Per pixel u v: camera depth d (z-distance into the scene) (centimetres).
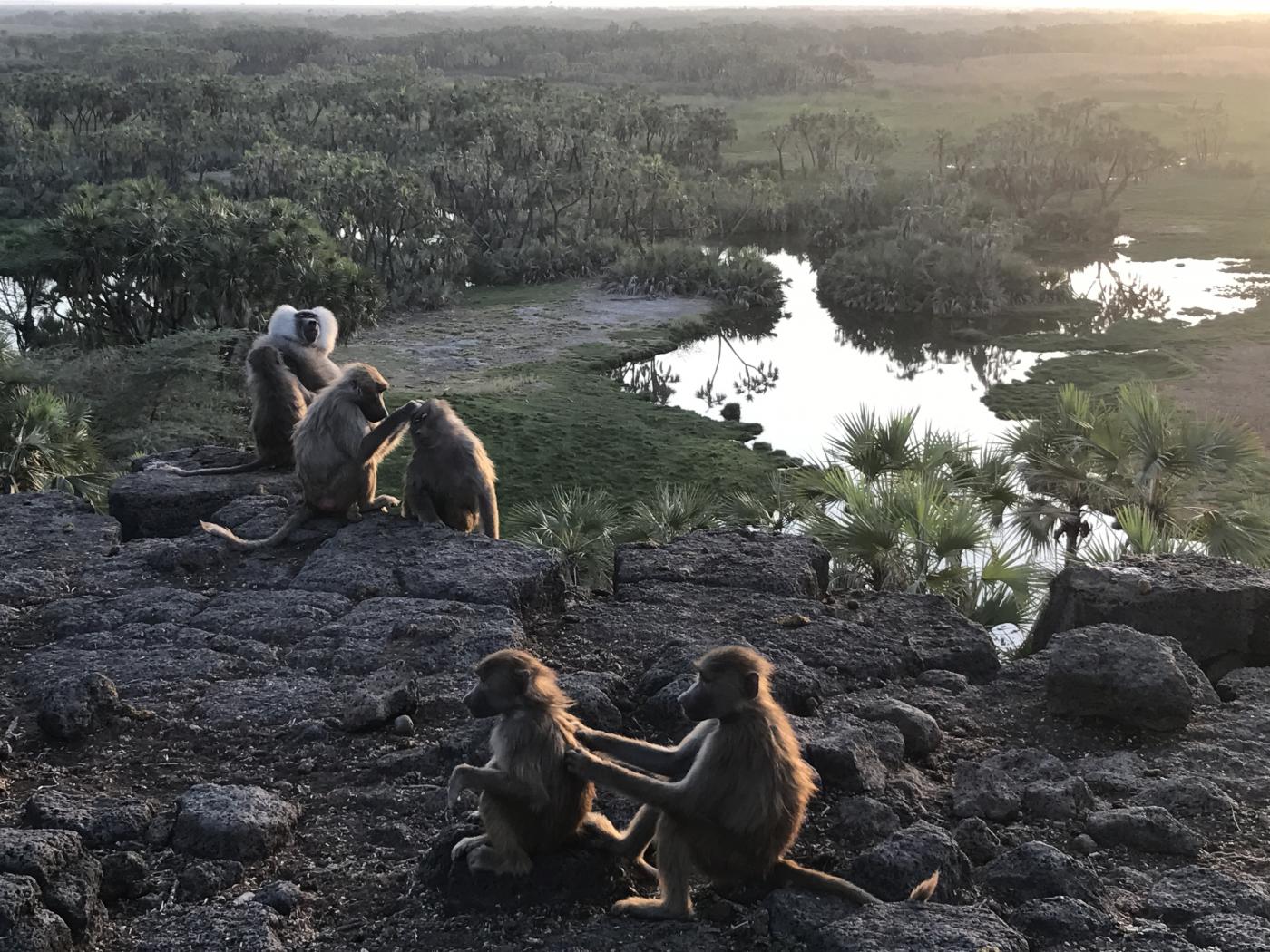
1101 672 347
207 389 2095
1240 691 376
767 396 2817
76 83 6100
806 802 271
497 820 256
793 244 5244
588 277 4188
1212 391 2681
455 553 434
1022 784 312
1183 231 5044
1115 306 3741
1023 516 876
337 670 365
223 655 373
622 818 287
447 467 464
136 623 395
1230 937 247
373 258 3797
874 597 433
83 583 430
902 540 648
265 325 2717
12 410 1112
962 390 2886
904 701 359
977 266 3831
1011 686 372
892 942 233
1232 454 869
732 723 244
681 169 6319
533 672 253
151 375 2080
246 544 454
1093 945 248
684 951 241
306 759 322
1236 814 304
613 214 4878
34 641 390
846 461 802
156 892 268
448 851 269
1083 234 4941
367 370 465
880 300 3875
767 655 368
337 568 425
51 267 2831
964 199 5138
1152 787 311
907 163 7281
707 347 3353
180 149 5238
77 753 325
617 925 250
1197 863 285
